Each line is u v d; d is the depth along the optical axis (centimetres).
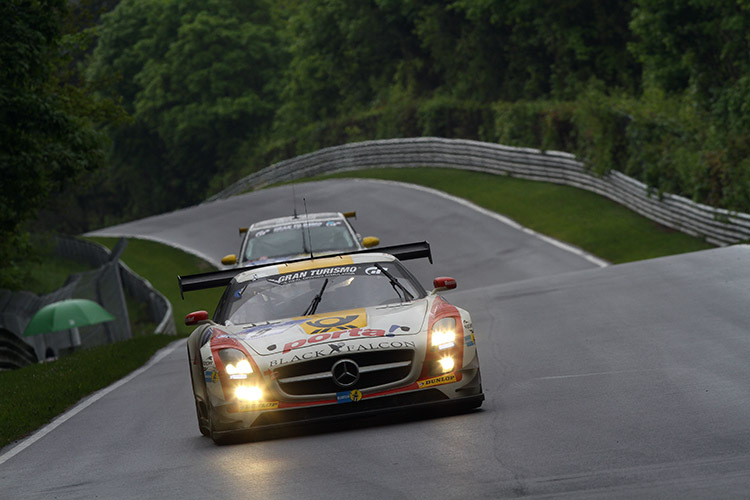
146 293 13275
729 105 11144
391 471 2252
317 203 16125
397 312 2961
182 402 4100
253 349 2831
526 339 4681
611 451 2231
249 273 3350
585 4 19112
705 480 1897
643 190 11512
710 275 6056
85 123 9950
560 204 12800
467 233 12262
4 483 2745
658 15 13225
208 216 18038
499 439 2483
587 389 3156
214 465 2586
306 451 2612
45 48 7175
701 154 10394
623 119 12488
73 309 8581
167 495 2284
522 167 14950
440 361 2831
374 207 14800
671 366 3441
